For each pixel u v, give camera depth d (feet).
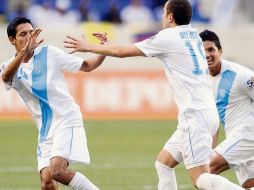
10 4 272.51
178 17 88.28
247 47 240.94
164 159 94.73
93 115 222.69
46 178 89.71
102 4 273.95
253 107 99.81
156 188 123.54
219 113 100.48
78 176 89.15
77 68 92.17
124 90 222.28
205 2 276.82
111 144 180.96
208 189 85.40
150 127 210.18
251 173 99.71
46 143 90.48
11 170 144.77
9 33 91.66
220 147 98.37
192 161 86.28
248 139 98.48
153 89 221.25
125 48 87.10
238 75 98.02
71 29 236.02
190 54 87.20
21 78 90.58
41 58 91.09
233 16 269.85
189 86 86.53
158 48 87.10
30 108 92.17
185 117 86.48
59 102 90.63
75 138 89.92
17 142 186.19
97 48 86.99
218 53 98.53
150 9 276.82
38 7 272.72
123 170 143.74
